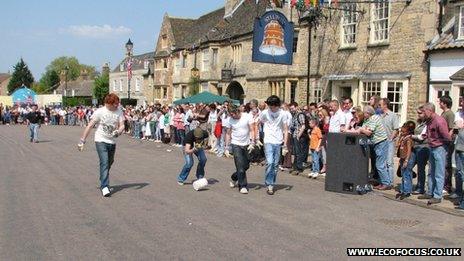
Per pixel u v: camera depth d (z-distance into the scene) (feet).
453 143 31.96
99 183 35.27
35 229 22.41
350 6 65.77
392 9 59.11
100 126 30.63
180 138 74.18
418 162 31.71
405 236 22.17
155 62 149.89
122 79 204.03
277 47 57.77
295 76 78.33
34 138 75.41
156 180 37.27
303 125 41.70
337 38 68.49
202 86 115.34
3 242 20.39
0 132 101.30
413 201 29.73
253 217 25.31
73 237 21.22
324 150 41.27
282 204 28.81
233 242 20.74
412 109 56.13
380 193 32.58
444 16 54.75
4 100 196.54
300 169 42.57
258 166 48.01
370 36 62.39
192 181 37.09
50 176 38.29
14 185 33.86
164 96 145.28
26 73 344.08
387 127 34.88
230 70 101.45
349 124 38.22
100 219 24.40
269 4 78.33
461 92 49.11
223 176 40.32
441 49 52.01
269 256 18.93
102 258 18.51
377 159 34.04
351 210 27.48
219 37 109.40
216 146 61.11
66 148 63.98
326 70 70.85
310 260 18.54
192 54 124.57
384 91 59.31
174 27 143.54
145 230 22.48
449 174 32.53
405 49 57.16
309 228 23.25
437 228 23.81
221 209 27.12
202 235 21.76
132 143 79.30
